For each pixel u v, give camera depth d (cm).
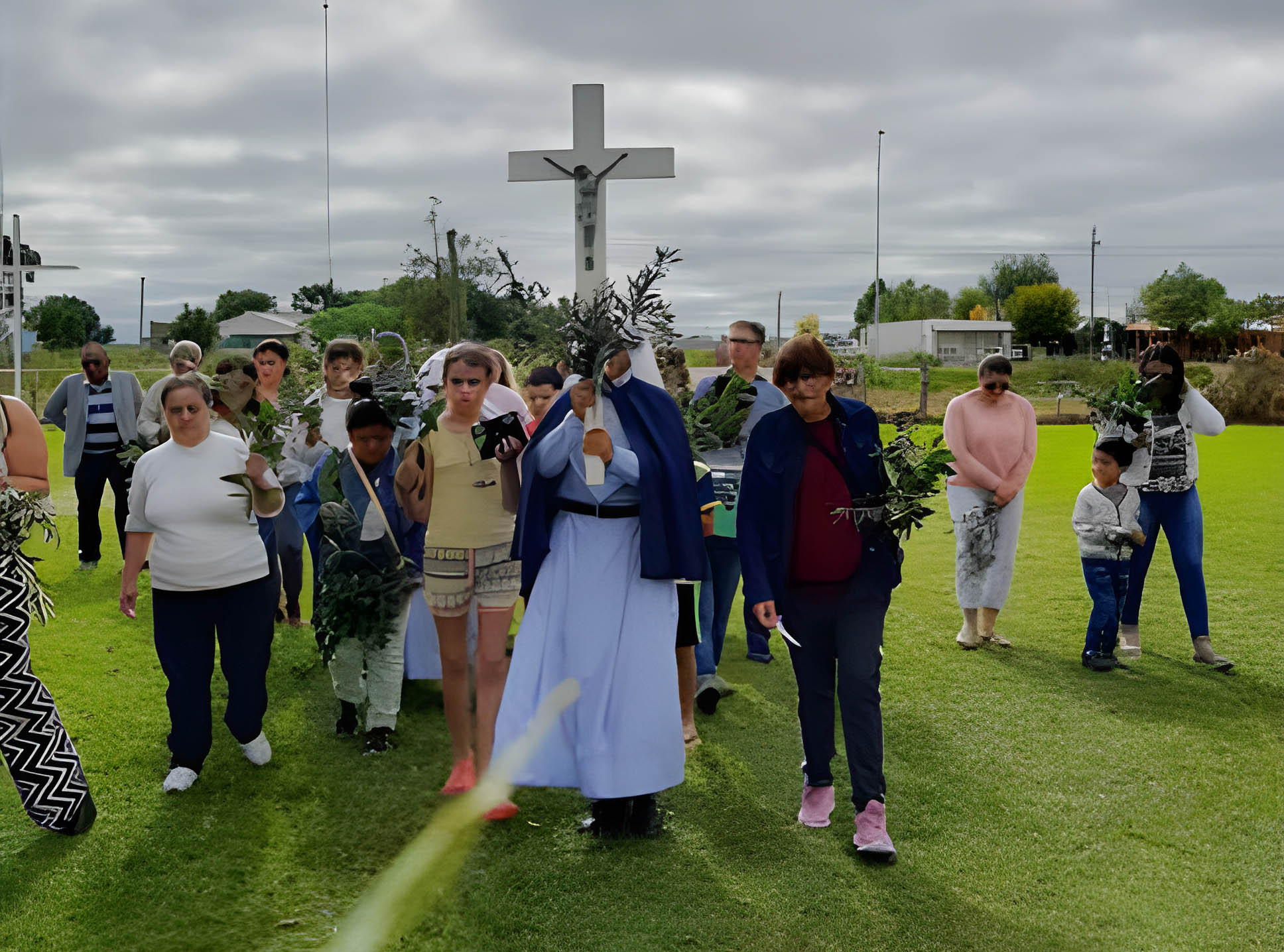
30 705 401
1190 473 652
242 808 444
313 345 1026
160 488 450
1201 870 391
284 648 675
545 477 425
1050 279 10156
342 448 652
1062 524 1168
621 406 423
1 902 365
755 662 671
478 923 356
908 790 463
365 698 527
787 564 422
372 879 386
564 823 436
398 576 498
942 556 1033
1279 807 443
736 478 583
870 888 380
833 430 427
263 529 638
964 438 689
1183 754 503
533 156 923
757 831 427
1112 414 650
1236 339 6297
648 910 364
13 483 409
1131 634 677
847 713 408
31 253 1873
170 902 367
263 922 356
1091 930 352
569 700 228
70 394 886
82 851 402
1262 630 720
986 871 392
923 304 9662
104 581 858
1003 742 521
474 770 463
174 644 455
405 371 521
